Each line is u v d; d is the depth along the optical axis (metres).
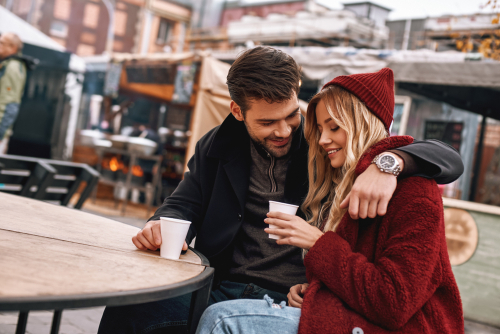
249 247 1.90
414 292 1.15
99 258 1.27
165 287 1.08
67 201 4.15
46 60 10.11
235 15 36.75
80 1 40.81
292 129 1.85
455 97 8.52
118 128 15.37
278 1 33.84
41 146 11.62
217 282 1.90
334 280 1.24
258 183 1.96
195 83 7.74
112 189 11.23
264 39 25.41
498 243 4.70
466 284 4.80
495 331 4.46
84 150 11.89
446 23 17.89
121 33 41.34
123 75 9.84
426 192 1.27
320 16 23.36
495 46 6.27
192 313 1.35
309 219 1.80
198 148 2.10
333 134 1.53
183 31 38.84
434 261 1.20
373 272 1.20
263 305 1.29
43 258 1.15
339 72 6.85
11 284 0.89
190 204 1.98
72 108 11.93
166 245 1.46
